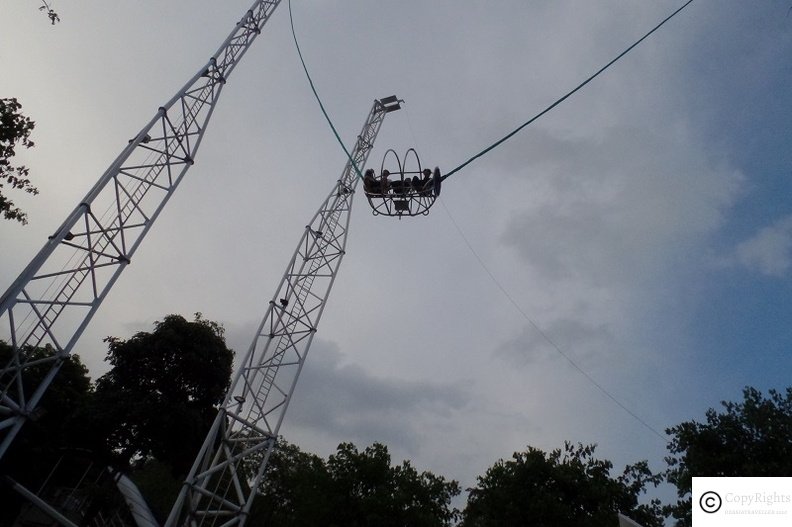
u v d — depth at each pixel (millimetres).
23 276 9828
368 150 22078
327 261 19250
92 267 11203
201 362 31578
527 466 30656
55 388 31891
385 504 27500
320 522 27938
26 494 14969
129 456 30797
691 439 25312
